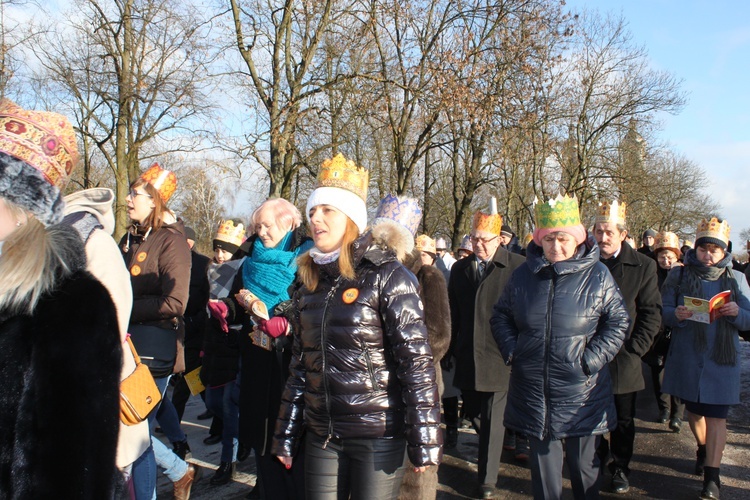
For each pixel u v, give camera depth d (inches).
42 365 62.1
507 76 574.9
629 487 180.5
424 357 96.0
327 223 102.7
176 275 139.6
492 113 547.2
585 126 937.5
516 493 177.2
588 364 126.8
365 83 572.7
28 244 63.9
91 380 63.5
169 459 139.0
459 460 206.2
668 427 249.0
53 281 64.7
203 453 207.3
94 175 919.7
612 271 176.2
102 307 66.2
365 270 99.7
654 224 1256.2
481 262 190.4
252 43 532.4
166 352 140.6
